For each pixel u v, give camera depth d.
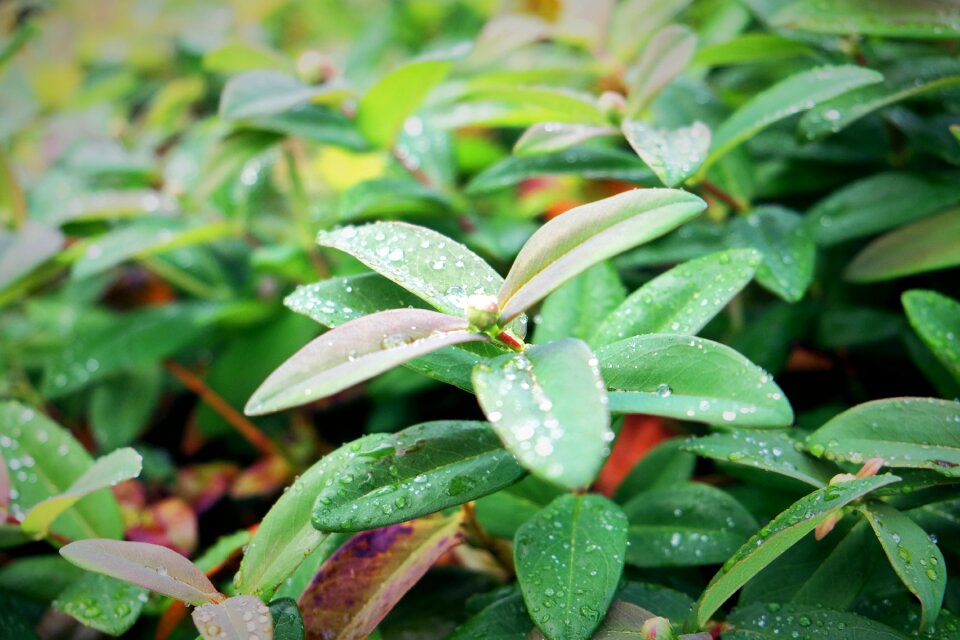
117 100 0.73
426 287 0.32
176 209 0.52
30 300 0.61
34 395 0.52
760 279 0.39
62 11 0.74
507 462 0.32
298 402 0.28
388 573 0.34
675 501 0.36
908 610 0.33
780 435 0.35
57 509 0.34
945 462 0.32
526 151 0.38
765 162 0.46
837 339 0.42
